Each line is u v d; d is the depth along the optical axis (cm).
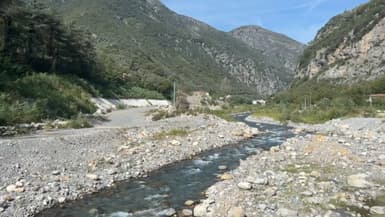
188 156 2492
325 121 5734
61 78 5822
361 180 1529
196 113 5722
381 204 1280
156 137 2984
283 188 1458
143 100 9388
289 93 14112
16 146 2002
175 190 1630
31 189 1490
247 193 1396
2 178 1576
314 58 17462
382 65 12850
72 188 1578
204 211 1266
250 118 7544
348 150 2244
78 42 7200
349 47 15262
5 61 4828
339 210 1215
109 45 14838
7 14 5234
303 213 1190
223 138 3331
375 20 14650
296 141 2719
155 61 17025
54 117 3878
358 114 5941
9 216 1238
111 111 6347
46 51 6081
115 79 9231
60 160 1967
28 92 4122
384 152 2208
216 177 1872
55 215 1295
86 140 2475
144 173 1962
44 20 6044
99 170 1897
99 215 1303
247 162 2044
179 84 13925
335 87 13275
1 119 2931
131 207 1391
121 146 2498
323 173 1716
